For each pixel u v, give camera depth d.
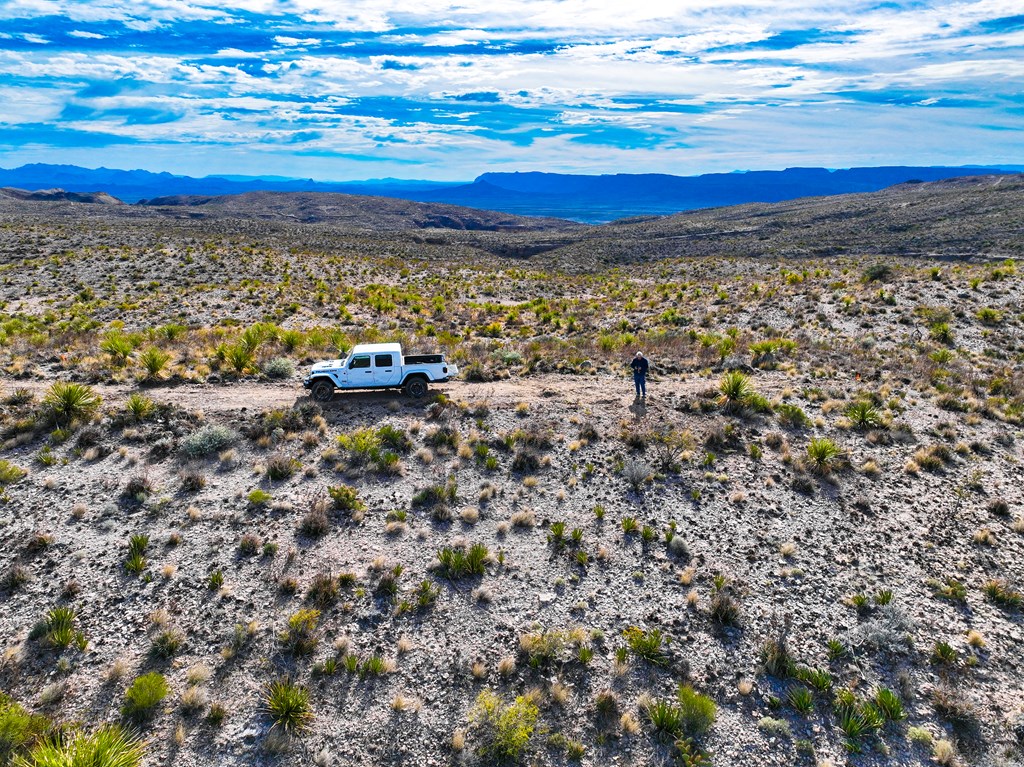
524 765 7.97
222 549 11.80
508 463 15.37
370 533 12.53
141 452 15.11
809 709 8.81
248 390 19.81
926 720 8.73
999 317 28.20
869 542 12.52
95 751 7.07
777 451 16.17
